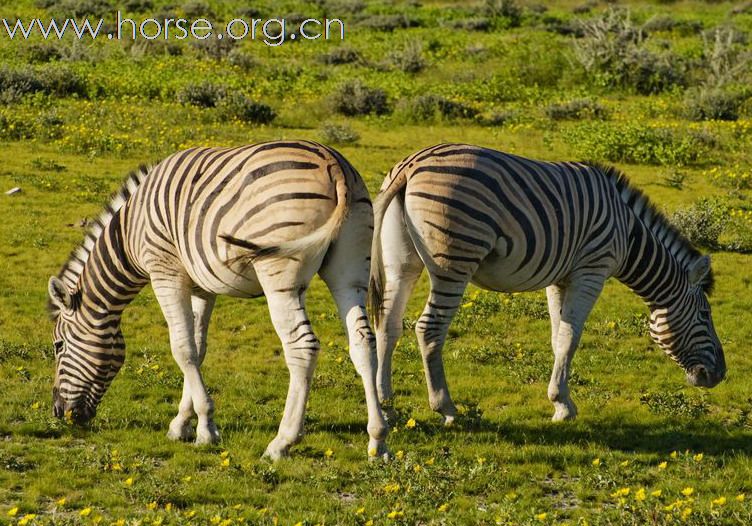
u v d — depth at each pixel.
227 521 9.16
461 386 14.92
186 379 11.64
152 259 11.18
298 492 10.55
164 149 31.27
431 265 11.82
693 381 14.06
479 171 11.84
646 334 17.95
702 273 13.72
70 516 9.88
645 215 13.89
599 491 10.91
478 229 11.71
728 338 17.75
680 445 12.53
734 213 26.39
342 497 10.61
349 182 10.31
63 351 11.98
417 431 12.55
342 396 14.29
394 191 11.73
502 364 16.22
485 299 19.47
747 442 12.71
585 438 12.66
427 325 12.15
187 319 11.40
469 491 10.84
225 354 16.30
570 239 12.55
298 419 10.84
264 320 18.12
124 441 12.03
